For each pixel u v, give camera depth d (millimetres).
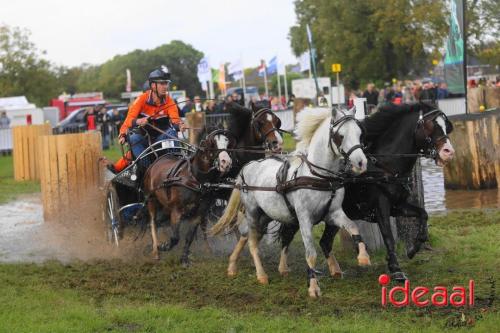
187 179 10266
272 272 9859
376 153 9195
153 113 11625
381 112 9203
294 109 26828
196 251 11383
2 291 8938
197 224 10438
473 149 16422
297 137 8781
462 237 11305
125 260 10836
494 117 16469
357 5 45938
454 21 16422
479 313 7289
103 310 7996
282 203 9008
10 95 50406
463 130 16500
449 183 17000
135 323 7410
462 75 16578
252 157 10828
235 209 9891
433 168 21438
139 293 8781
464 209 14023
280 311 7805
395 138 9164
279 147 10617
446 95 28250
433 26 42125
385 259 10156
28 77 50938
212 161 10055
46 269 10281
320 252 10969
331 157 8375
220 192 10625
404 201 9320
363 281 9039
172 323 7348
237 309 7957
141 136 11641
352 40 45750
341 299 8172
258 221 9539
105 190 12039
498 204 14375
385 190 9039
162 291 8883
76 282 9414
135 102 11602
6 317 7703
